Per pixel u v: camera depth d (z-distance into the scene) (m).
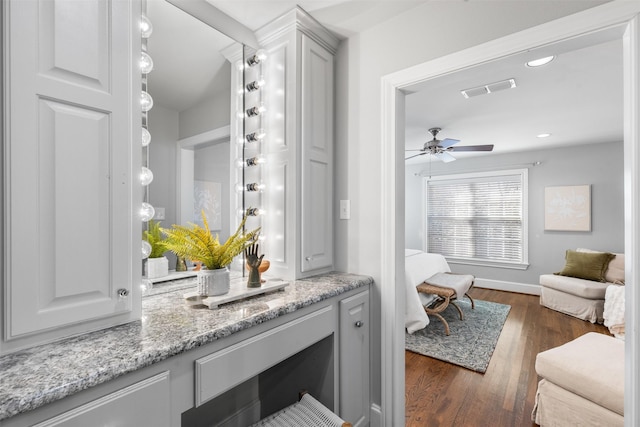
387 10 1.62
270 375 1.75
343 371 1.52
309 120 1.73
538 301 4.45
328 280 1.65
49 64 0.85
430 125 3.57
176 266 1.51
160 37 1.45
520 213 4.98
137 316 1.04
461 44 1.45
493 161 5.21
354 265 1.82
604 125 3.55
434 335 3.18
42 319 0.83
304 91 1.70
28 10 0.82
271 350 1.16
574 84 2.50
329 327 1.45
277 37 1.77
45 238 0.84
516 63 1.39
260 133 1.80
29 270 0.81
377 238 1.73
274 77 1.78
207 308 1.18
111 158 0.97
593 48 1.97
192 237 1.26
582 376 1.62
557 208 4.65
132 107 1.02
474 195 5.43
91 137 0.93
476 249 5.40
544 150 4.76
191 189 1.58
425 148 3.75
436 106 2.98
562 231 4.63
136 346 0.84
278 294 1.38
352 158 1.84
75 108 0.90
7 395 0.61
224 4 1.60
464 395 2.13
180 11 1.51
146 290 1.28
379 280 1.73
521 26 1.30
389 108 1.68
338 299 1.52
